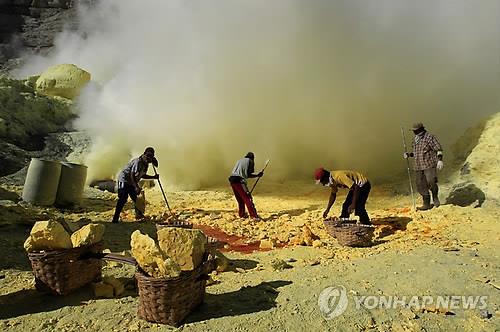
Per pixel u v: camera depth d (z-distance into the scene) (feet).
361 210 24.85
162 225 22.34
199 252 13.79
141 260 13.28
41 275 14.87
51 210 30.27
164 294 12.50
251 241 23.90
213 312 13.48
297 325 12.59
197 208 35.22
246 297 14.55
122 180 27.50
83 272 15.47
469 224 24.84
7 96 53.47
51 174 31.22
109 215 30.19
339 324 12.61
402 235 23.53
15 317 13.46
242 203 30.58
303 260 19.20
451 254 18.53
